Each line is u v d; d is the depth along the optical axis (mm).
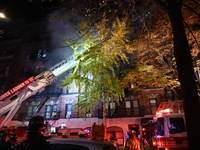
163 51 11516
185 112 3367
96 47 9773
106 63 10539
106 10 7180
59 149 3383
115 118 17391
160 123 8352
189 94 3369
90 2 6605
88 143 3381
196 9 9109
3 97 8031
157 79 11727
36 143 1971
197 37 9070
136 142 5898
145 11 7914
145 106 17547
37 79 8992
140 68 11766
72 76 10117
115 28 9891
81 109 10203
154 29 10562
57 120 18297
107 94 10500
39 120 2195
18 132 7953
